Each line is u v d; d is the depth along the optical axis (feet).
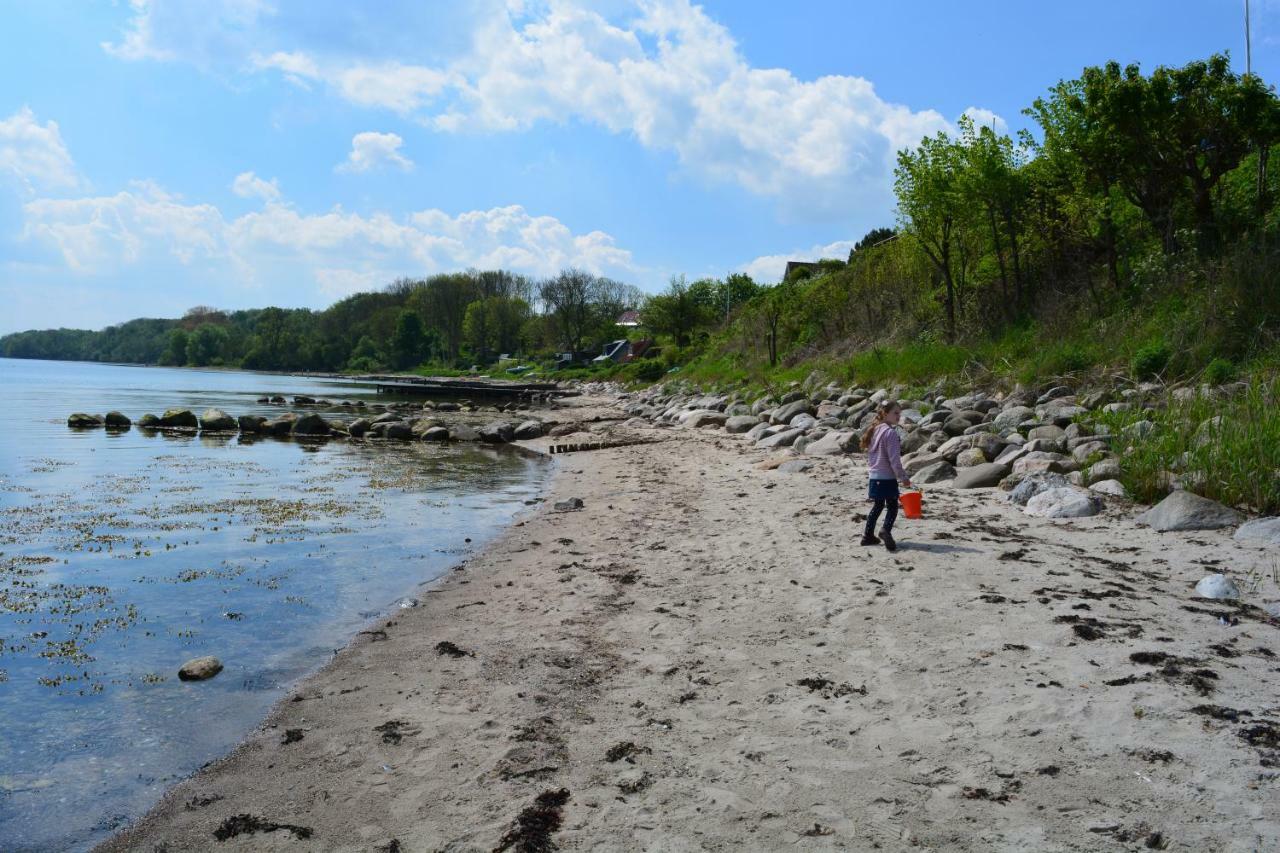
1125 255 71.41
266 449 70.18
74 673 19.80
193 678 19.36
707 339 196.03
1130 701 15.49
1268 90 58.54
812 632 20.80
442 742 15.80
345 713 17.35
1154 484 32.35
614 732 15.85
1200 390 42.11
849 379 84.48
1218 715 14.70
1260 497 29.78
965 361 70.85
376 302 479.00
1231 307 51.13
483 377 322.55
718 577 26.58
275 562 30.50
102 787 14.52
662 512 38.68
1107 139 62.59
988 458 42.57
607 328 334.44
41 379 243.81
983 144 75.77
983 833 11.76
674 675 18.61
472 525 37.99
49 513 39.09
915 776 13.50
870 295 109.81
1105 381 53.78
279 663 20.49
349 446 75.05
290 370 435.94
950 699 16.29
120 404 128.47
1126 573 24.13
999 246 79.25
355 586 27.45
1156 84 59.62
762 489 42.75
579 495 45.80
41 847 12.71
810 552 28.66
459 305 409.90
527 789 13.82
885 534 28.09
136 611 24.54
